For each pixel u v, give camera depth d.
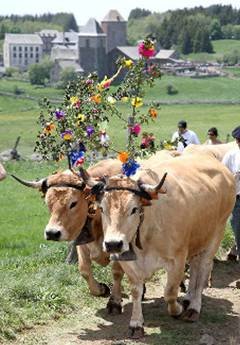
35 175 41.84
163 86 183.12
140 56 12.30
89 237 11.20
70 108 12.77
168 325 11.16
